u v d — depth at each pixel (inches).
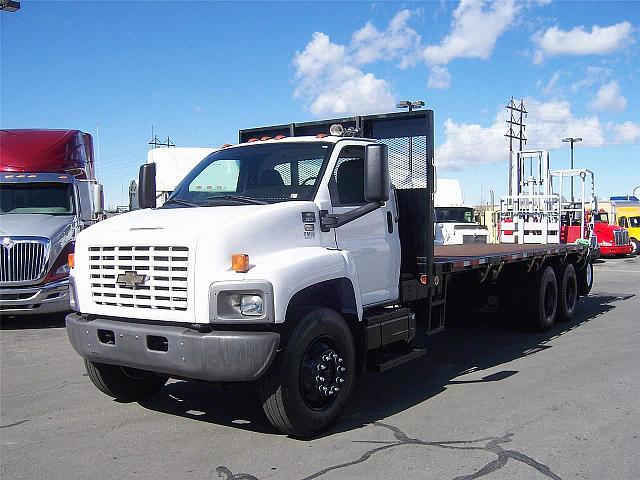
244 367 187.2
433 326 295.7
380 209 254.5
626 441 204.1
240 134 312.0
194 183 253.9
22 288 430.9
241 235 198.8
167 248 197.9
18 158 485.4
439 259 319.9
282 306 190.7
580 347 356.8
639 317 464.8
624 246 1152.8
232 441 209.2
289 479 178.1
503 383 279.9
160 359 195.0
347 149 245.8
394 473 180.7
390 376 297.3
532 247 451.8
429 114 270.5
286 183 237.6
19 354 355.9
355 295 222.4
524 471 181.0
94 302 215.0
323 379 210.4
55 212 484.1
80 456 198.2
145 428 223.8
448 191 850.1
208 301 190.2
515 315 402.0
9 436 217.8
